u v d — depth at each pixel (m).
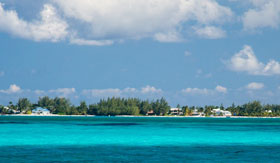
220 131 125.81
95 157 58.56
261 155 61.47
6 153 62.00
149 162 54.56
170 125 182.75
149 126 166.88
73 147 71.38
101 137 94.56
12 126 155.62
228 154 62.47
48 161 54.59
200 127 159.25
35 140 85.06
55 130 125.81
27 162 53.66
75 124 184.62
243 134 110.25
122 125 176.62
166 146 74.25
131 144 77.69
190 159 57.16
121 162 54.41
